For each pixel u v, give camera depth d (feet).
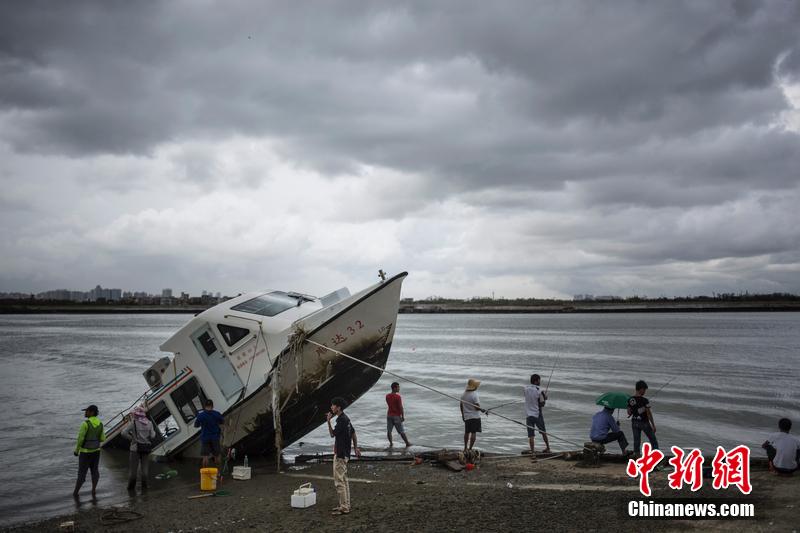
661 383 97.35
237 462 46.98
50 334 301.84
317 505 33.22
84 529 31.89
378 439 57.41
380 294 44.47
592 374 111.65
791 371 115.03
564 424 64.08
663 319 516.32
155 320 586.86
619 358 146.10
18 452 55.06
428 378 107.45
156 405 49.26
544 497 31.83
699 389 89.66
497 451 51.72
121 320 586.04
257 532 28.96
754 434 59.16
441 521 28.40
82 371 129.39
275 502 34.60
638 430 39.09
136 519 33.06
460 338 251.19
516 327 374.02
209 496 37.19
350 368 45.39
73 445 58.03
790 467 33.37
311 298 52.65
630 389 89.97
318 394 45.19
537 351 172.14
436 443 55.31
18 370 132.57
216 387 46.06
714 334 262.47
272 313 47.34
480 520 28.22
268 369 44.96
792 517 25.81
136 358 159.53
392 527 27.96
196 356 46.57
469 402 43.50
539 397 44.50
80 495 40.16
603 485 34.22
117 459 51.75
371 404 79.10
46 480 44.98
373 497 34.30
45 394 94.58
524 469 40.01
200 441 44.09
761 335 250.98
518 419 68.44
